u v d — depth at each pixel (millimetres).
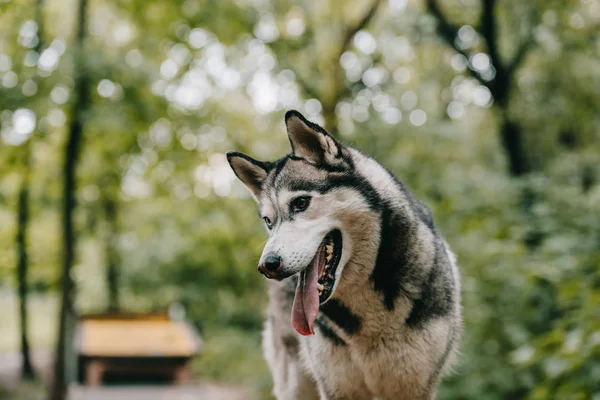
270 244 3275
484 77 13133
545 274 6766
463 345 7738
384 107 13383
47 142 12844
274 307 4590
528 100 13523
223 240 17000
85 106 11773
